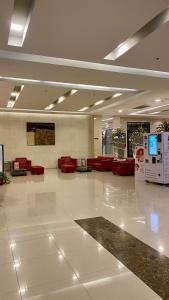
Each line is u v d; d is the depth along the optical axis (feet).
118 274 8.89
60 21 13.03
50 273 9.00
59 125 50.78
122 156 55.11
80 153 52.65
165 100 36.06
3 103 37.35
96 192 24.00
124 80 24.13
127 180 32.04
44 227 14.02
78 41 15.42
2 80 23.81
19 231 13.39
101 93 30.78
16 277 8.76
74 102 37.42
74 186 27.68
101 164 43.50
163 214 16.35
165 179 26.99
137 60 18.95
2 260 10.05
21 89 28.25
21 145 47.62
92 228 13.78
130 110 47.06
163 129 33.83
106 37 14.93
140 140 45.09
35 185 28.55
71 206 18.66
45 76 22.56
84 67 19.95
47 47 16.22
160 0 11.35
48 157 49.85
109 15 12.55
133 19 12.96
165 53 17.57
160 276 8.71
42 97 32.81
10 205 19.10
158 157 27.40
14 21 13.87
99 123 53.11
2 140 46.29
